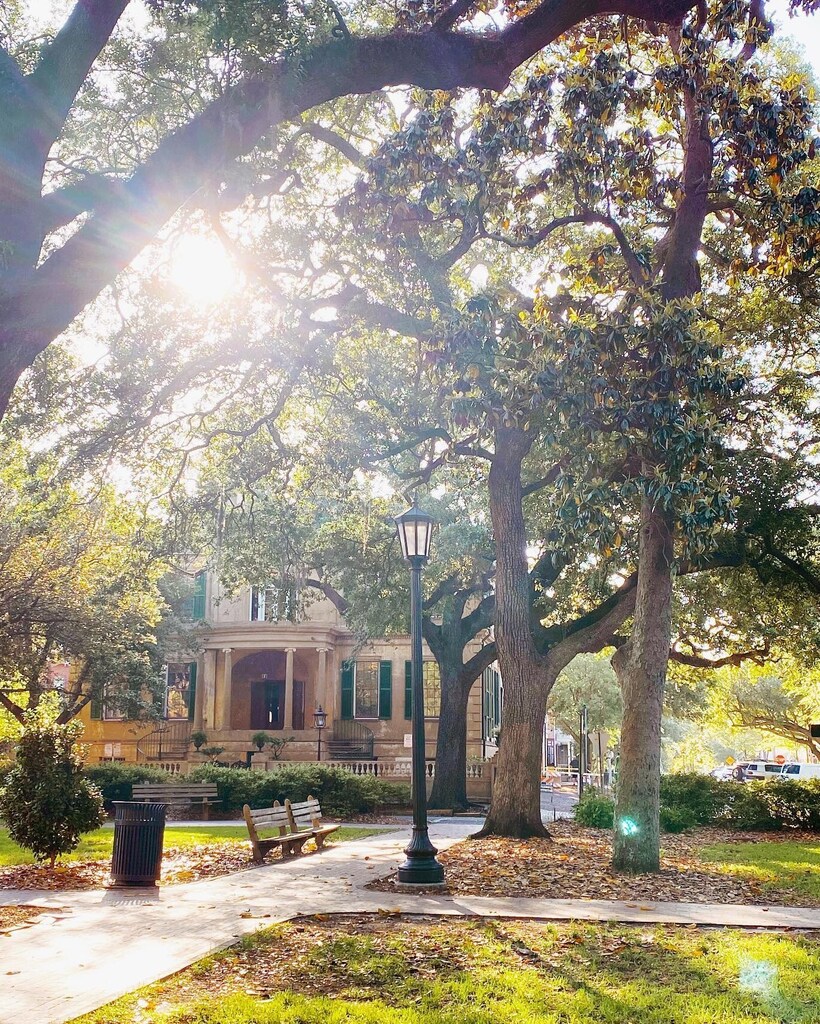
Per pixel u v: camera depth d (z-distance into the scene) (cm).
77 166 1363
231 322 1641
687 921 917
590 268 1533
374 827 2178
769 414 2027
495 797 1762
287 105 825
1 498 2619
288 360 1719
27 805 1361
